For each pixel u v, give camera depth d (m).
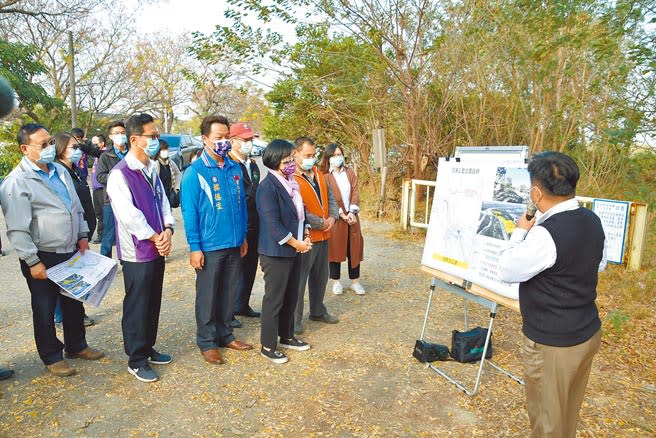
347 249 5.39
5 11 16.62
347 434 2.89
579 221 2.22
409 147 9.43
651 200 5.27
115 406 3.15
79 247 3.71
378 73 9.27
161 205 3.64
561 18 6.30
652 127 5.12
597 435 2.89
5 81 0.95
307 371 3.66
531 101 7.89
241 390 3.37
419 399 3.28
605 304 5.02
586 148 7.96
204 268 3.73
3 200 3.24
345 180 5.27
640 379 3.56
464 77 8.44
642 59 4.99
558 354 2.25
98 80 20.38
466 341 3.79
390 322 4.70
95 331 4.36
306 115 11.93
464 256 3.58
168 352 3.96
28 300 5.16
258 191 3.71
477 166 3.62
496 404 3.23
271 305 3.75
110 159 5.75
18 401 3.18
